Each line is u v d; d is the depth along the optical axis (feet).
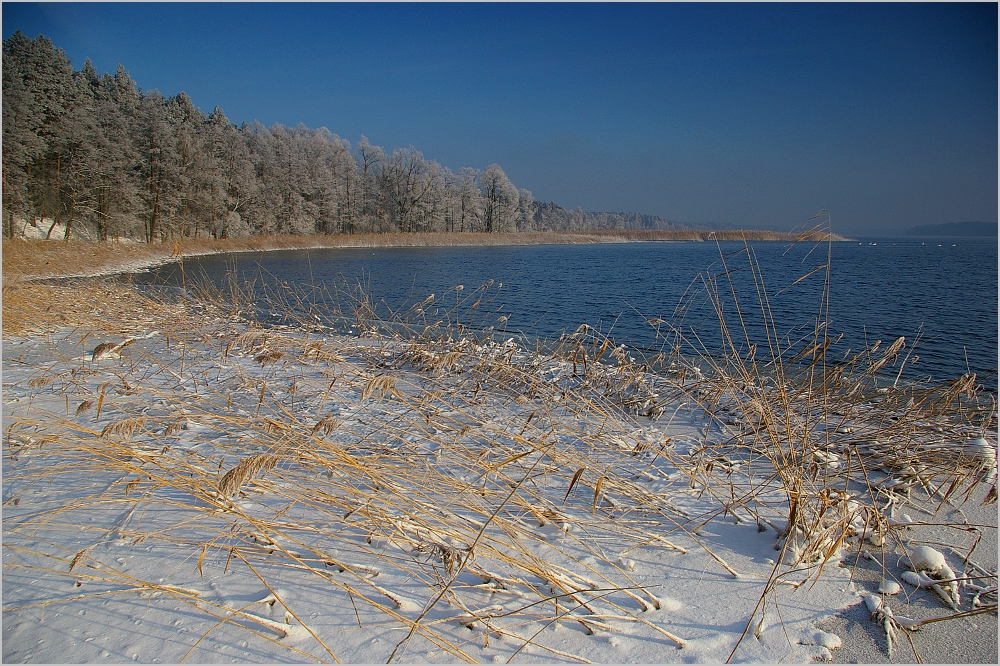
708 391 16.94
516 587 8.36
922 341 32.96
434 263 113.39
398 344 24.23
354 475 11.24
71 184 104.99
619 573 8.77
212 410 15.20
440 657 7.00
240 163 166.20
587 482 11.23
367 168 235.81
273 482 10.77
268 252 151.94
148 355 21.81
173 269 88.17
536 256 147.02
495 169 256.73
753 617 7.60
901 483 10.87
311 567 8.72
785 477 10.07
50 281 55.31
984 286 64.85
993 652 7.04
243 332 26.61
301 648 7.16
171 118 151.02
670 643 7.29
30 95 98.53
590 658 7.04
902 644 7.22
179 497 10.70
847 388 16.07
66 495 10.71
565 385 18.45
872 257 131.34
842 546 9.14
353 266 103.50
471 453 12.48
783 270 87.66
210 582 8.34
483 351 20.85
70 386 17.79
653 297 56.08
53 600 7.93
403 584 8.36
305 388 17.81
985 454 11.43
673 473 12.11
